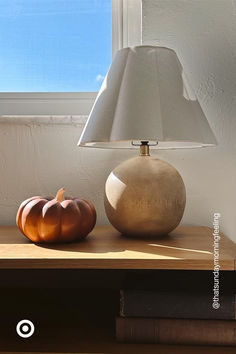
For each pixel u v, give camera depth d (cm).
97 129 84
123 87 85
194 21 121
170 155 121
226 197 120
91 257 70
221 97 121
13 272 122
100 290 119
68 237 83
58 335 81
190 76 121
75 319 90
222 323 73
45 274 121
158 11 122
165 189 86
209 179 120
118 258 69
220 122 120
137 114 80
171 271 91
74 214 83
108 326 86
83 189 123
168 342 75
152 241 87
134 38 130
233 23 121
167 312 75
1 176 123
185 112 84
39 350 73
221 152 120
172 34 122
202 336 74
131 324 75
